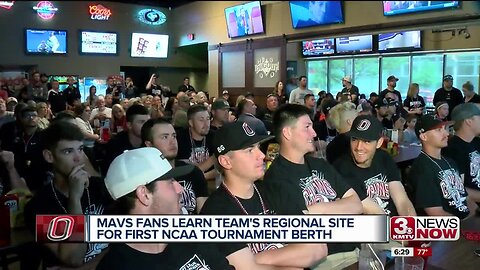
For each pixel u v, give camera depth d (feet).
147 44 46.09
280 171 6.93
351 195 7.39
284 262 5.88
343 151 10.84
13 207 8.00
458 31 27.48
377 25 28.09
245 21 37.93
